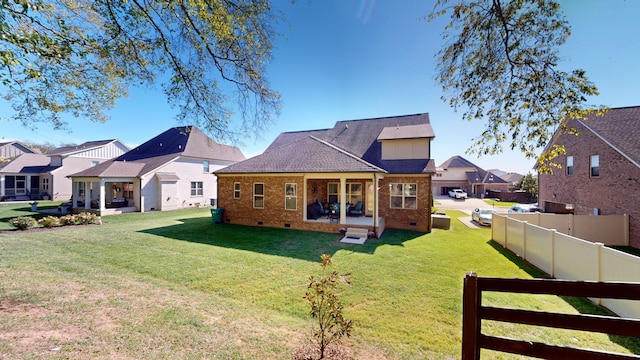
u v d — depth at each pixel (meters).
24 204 24.59
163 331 3.91
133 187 21.00
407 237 12.23
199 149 25.55
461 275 7.27
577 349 1.95
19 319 3.96
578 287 1.89
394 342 4.05
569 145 16.03
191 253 8.80
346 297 5.75
